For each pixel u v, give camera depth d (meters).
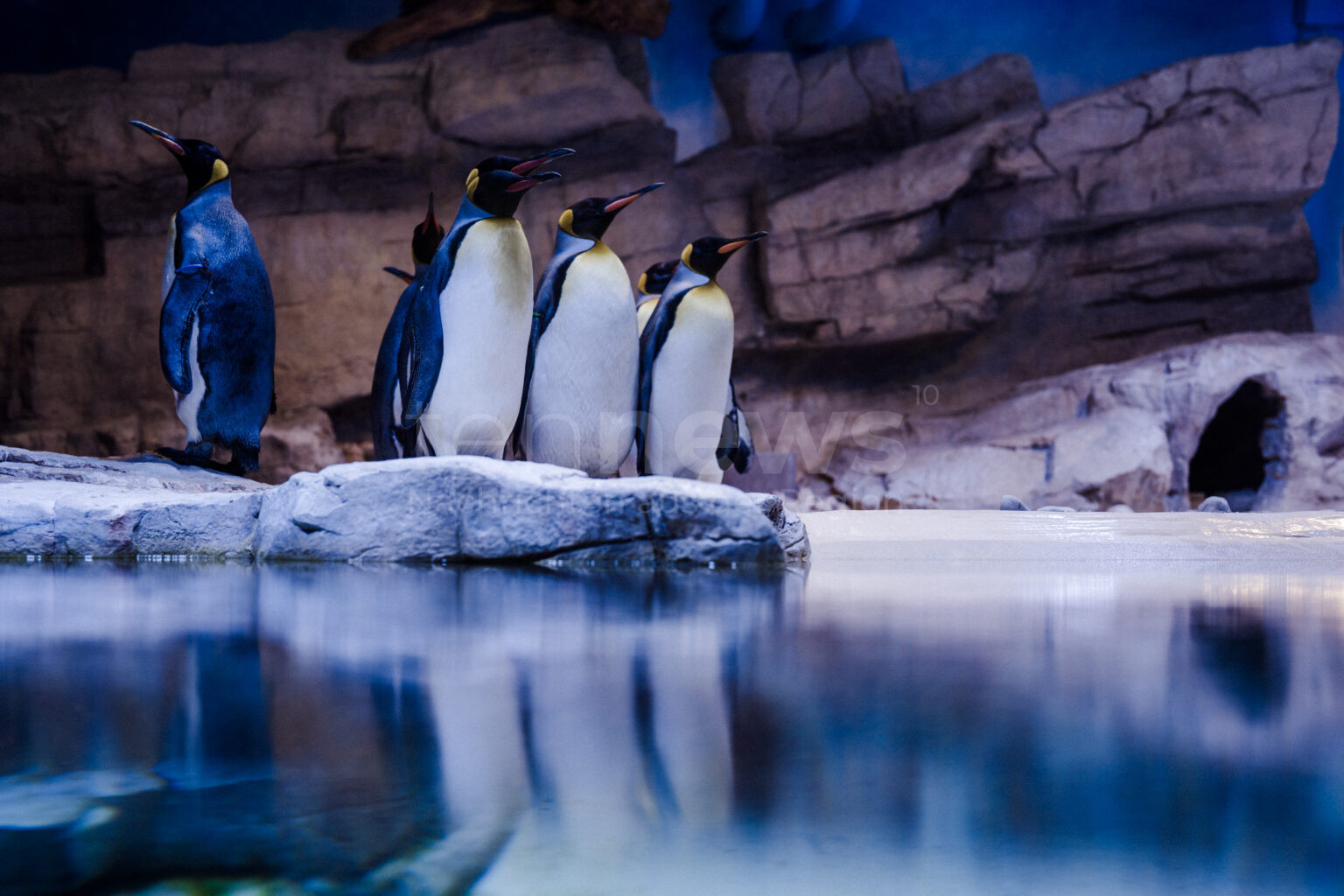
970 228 16.75
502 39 17.06
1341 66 16.16
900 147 17.55
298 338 16.88
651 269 8.15
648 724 1.20
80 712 1.26
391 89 17.25
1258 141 15.63
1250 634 2.09
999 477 14.02
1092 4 16.84
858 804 0.89
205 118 16.92
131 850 0.77
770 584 3.37
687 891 0.68
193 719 1.22
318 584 3.29
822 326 17.14
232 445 7.66
